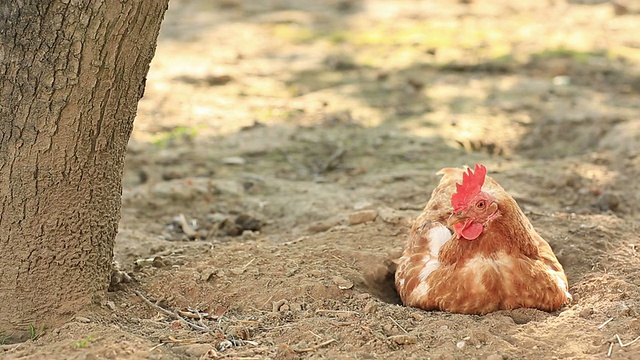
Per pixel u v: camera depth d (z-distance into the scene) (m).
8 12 6.22
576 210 10.51
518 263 7.04
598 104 15.11
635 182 11.31
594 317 6.88
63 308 6.86
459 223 6.99
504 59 18.64
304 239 9.04
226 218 10.30
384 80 17.20
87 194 6.80
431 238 7.80
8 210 6.60
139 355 6.18
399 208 10.38
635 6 23.91
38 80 6.33
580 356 6.24
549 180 11.33
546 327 6.72
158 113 14.84
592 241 8.78
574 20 22.80
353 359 6.25
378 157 12.70
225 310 7.46
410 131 13.88
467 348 6.38
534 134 13.88
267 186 11.55
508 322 6.79
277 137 13.69
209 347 6.51
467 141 13.48
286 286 7.68
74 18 6.20
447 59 18.80
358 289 7.82
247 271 8.05
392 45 20.27
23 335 6.78
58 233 6.74
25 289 6.75
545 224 9.34
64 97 6.39
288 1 25.98
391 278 8.38
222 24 22.58
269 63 18.64
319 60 18.92
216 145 13.34
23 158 6.50
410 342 6.48
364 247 8.73
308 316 7.18
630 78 17.08
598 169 11.84
